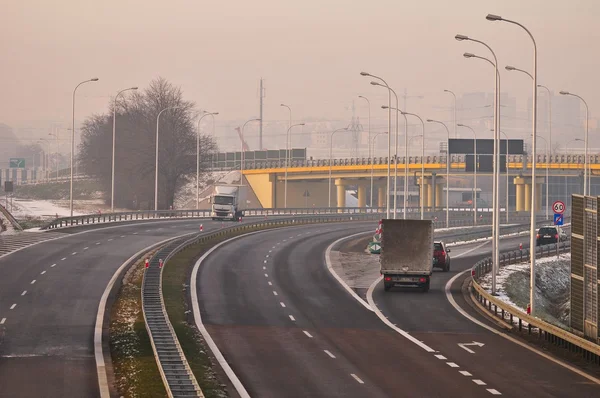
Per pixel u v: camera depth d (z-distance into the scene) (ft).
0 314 516.73
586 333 449.06
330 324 502.79
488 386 341.41
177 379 330.95
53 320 500.33
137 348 423.23
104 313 526.16
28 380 351.67
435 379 354.54
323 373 365.40
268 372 366.22
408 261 643.86
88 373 367.45
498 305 524.93
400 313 549.13
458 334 472.44
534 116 549.54
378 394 326.24
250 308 559.38
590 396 324.19
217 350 415.23
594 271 441.68
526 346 436.35
